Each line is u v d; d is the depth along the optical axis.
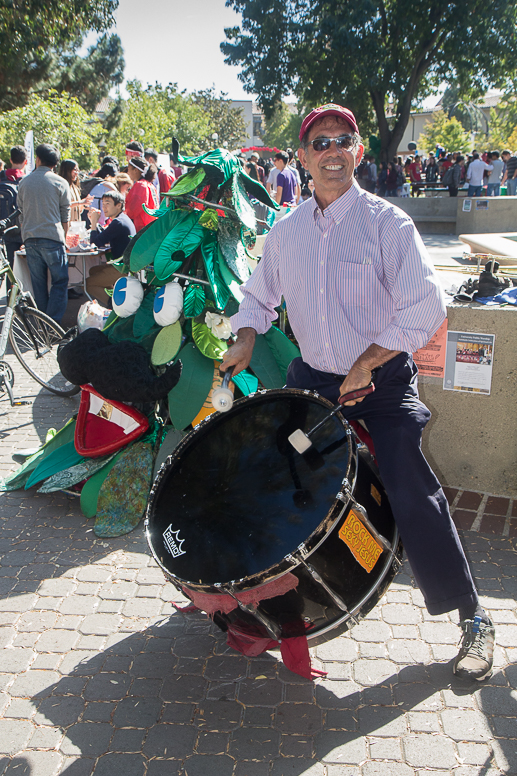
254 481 2.09
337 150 2.03
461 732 2.10
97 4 27.19
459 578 2.18
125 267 3.92
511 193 19.88
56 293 6.88
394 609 2.73
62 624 2.72
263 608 1.96
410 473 2.11
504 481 3.54
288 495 1.99
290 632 2.05
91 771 2.03
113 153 38.84
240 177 3.64
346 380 2.07
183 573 1.91
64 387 5.56
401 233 2.03
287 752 2.07
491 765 1.98
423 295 1.99
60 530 3.44
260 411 2.28
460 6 24.58
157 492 2.17
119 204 6.41
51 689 2.38
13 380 5.44
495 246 6.60
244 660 2.50
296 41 27.05
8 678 2.43
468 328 3.36
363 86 26.64
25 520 3.54
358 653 2.49
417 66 27.23
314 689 2.33
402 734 2.11
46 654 2.55
